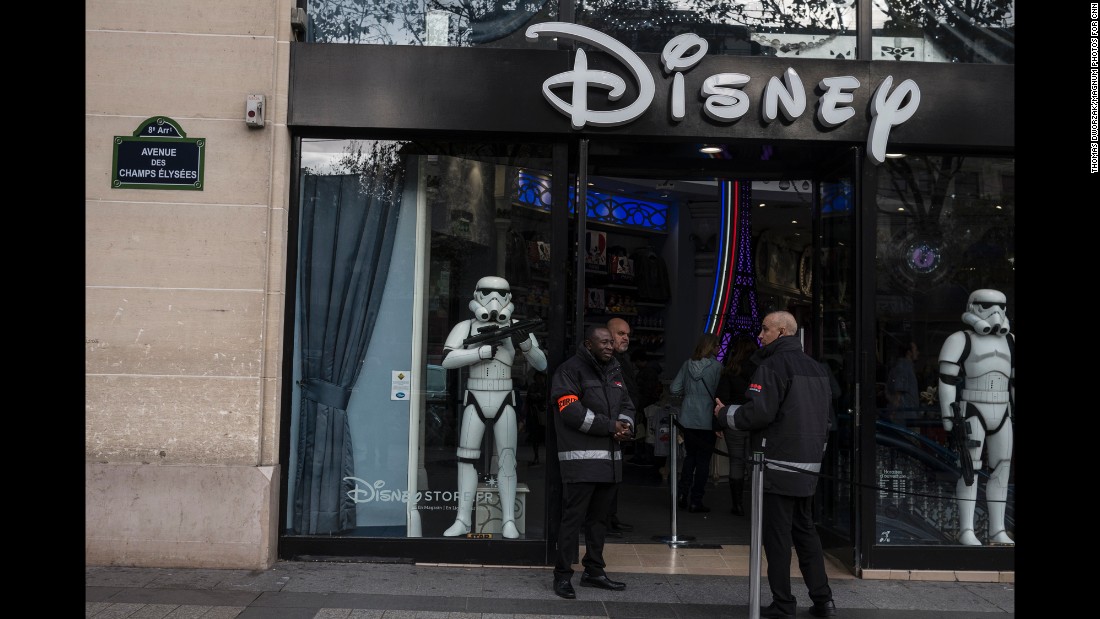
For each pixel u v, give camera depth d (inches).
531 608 209.0
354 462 248.2
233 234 235.6
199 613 194.7
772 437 209.0
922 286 254.1
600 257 449.4
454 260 250.7
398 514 248.2
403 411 249.6
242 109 236.5
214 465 233.0
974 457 253.0
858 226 250.7
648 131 244.5
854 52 256.8
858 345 249.9
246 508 231.5
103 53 235.5
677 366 480.7
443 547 244.8
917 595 230.8
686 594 227.6
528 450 248.7
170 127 235.8
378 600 209.8
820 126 247.8
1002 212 255.3
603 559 256.5
